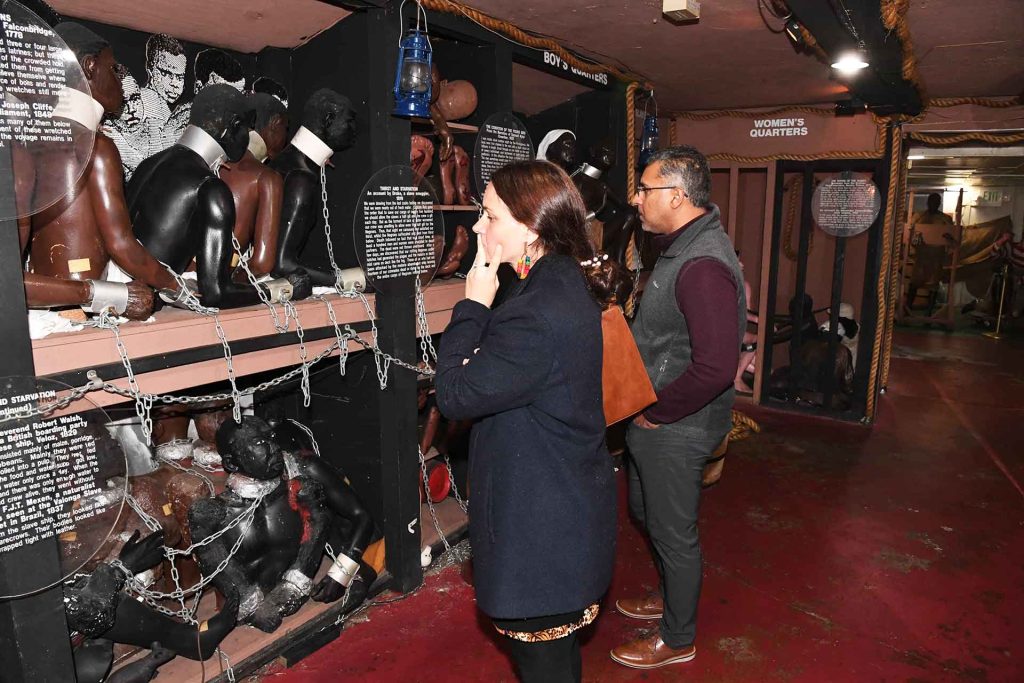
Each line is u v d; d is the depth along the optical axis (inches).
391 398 98.3
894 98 165.6
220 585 82.5
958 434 184.4
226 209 76.1
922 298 382.9
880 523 130.5
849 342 208.8
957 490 146.3
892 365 276.1
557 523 52.4
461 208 110.3
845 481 151.3
